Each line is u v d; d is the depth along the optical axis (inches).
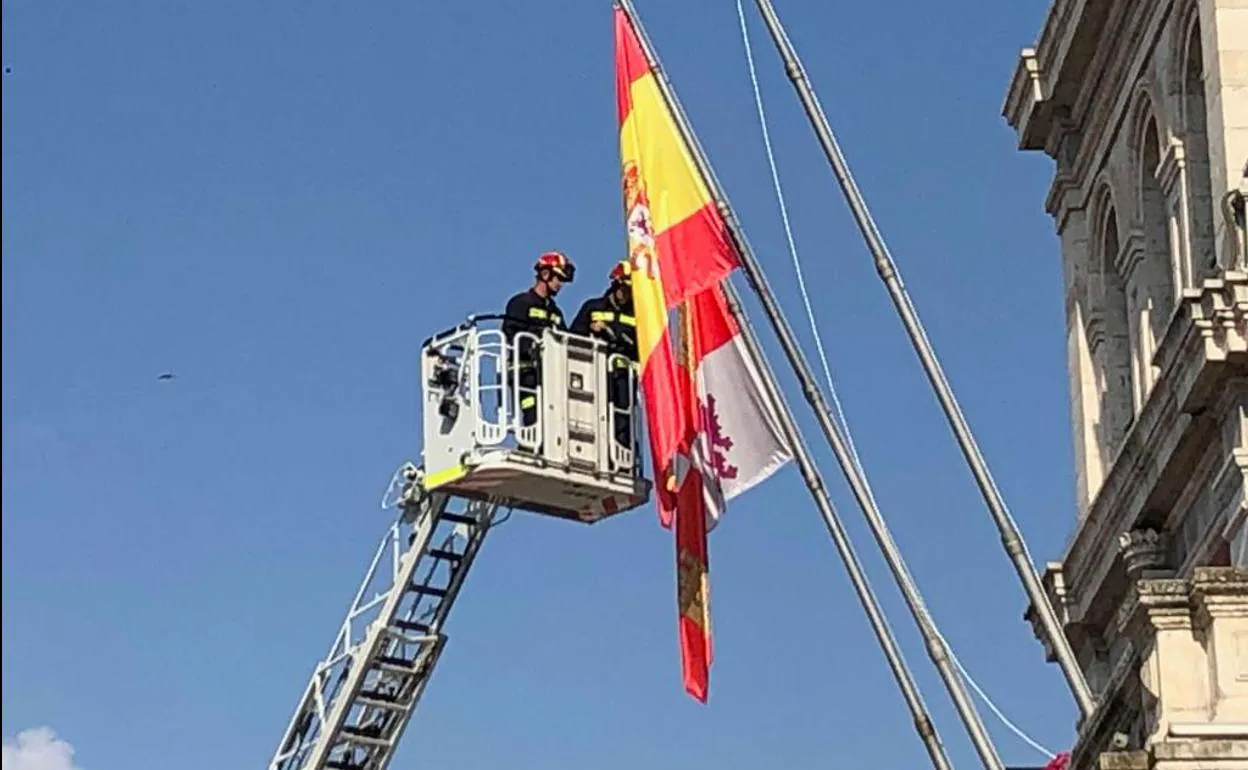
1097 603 1822.1
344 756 1727.4
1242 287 1574.8
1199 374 1595.7
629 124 1529.3
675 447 1493.6
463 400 1603.1
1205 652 1259.2
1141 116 1809.8
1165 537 1739.7
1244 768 1218.6
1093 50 1868.8
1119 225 1855.3
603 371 1622.8
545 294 1617.9
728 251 1498.5
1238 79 1647.4
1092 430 1895.9
